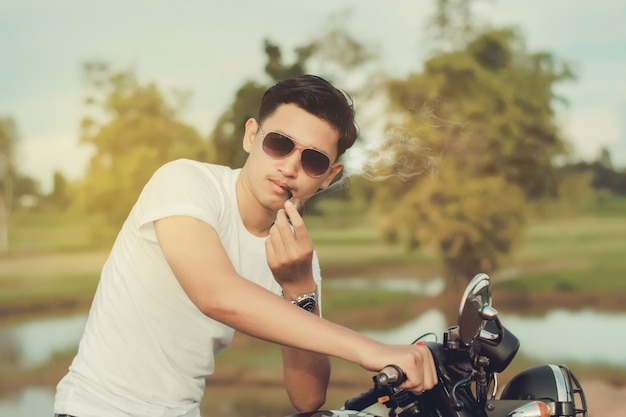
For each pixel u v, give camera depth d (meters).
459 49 17.72
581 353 12.08
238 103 18.77
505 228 16.64
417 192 16.52
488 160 16.70
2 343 14.98
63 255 19.70
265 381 11.70
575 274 17.55
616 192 18.59
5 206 19.88
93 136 19.72
